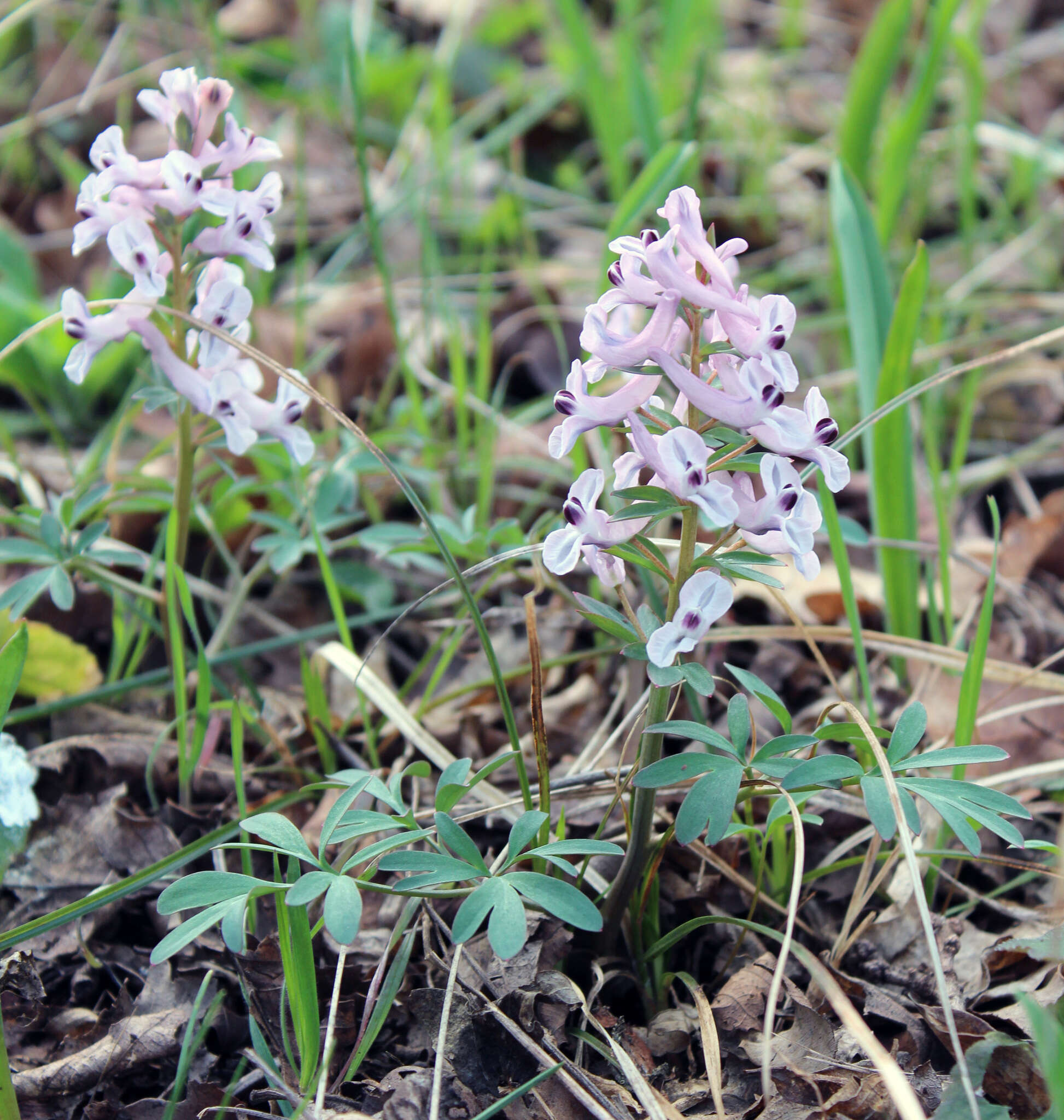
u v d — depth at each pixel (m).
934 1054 0.53
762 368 0.49
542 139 1.16
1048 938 0.53
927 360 0.75
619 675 0.63
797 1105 0.52
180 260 0.56
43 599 0.63
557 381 0.84
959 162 0.98
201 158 0.55
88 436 0.77
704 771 0.50
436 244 0.95
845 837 0.58
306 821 0.58
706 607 0.50
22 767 0.57
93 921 0.56
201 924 0.50
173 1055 0.53
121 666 0.62
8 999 0.54
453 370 0.69
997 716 0.58
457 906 0.55
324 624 0.65
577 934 0.55
